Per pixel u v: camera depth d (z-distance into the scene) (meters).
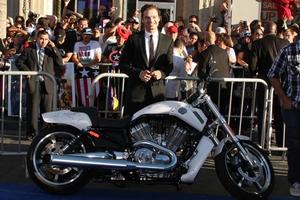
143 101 6.99
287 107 6.52
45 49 9.25
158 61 6.98
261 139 8.55
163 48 7.02
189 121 6.31
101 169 6.28
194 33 11.62
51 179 6.48
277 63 6.49
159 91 7.02
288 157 6.68
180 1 21.70
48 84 9.16
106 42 10.89
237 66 10.80
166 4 21.83
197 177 7.43
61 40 11.55
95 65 10.14
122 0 21.73
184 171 6.30
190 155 6.34
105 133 6.49
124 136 6.45
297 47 6.38
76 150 6.48
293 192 6.73
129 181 6.37
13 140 9.32
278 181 7.38
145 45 7.00
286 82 6.52
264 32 9.03
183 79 8.00
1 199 6.33
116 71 10.33
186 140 6.36
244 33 12.35
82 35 10.41
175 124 6.34
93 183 7.06
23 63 9.16
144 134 6.37
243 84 8.51
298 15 12.30
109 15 17.06
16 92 9.52
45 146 6.48
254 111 9.02
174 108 6.32
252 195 6.23
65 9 17.83
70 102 9.41
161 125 6.37
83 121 6.46
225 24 15.38
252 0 15.10
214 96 8.88
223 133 6.47
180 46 9.85
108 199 6.46
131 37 7.07
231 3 15.19
